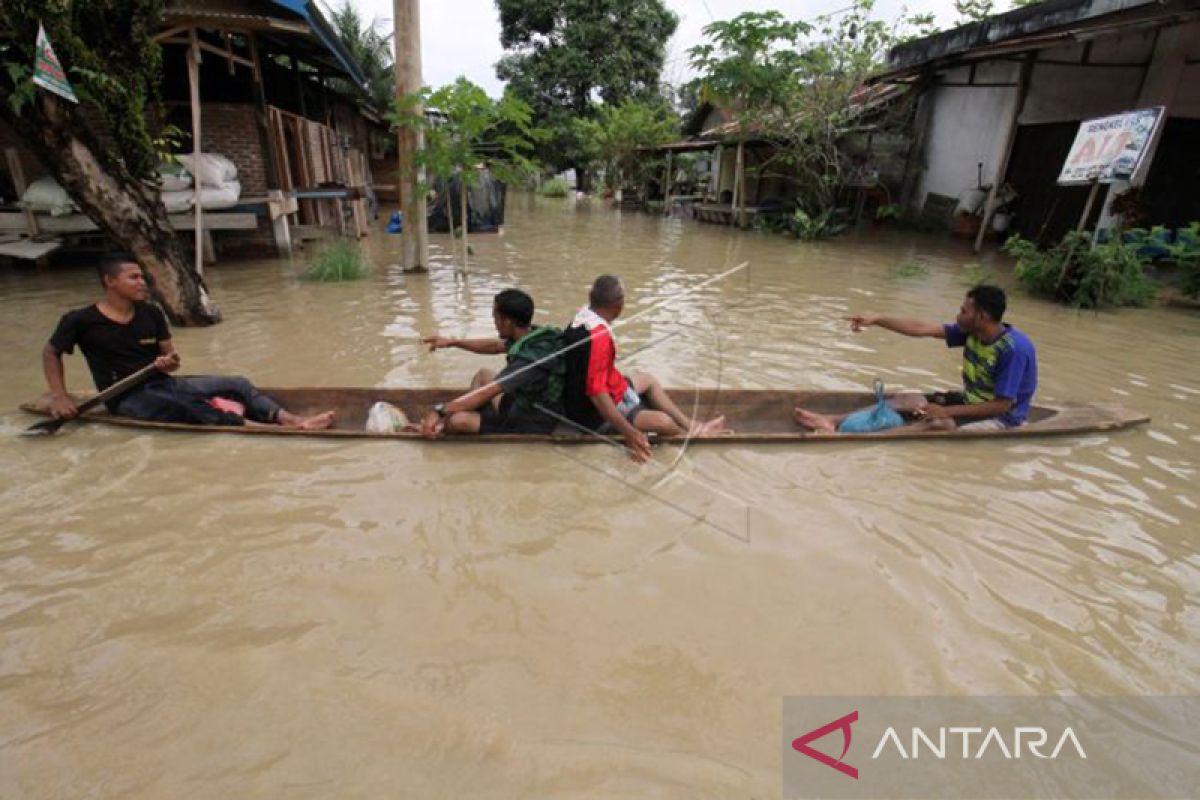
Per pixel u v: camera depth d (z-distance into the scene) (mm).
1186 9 8914
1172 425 4766
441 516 3320
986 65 14641
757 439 4168
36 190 9281
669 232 17172
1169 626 2705
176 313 6820
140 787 1892
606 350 3930
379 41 26406
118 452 3883
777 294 9172
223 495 3453
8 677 2273
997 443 4320
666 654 2459
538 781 1929
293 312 7578
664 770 1980
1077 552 3189
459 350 6238
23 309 7375
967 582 2934
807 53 16438
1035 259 9305
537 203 28312
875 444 4246
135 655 2381
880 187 17375
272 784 1903
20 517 3225
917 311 8227
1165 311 8602
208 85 12141
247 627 2535
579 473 3777
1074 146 9258
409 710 2170
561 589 2805
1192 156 11570
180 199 9883
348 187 15250
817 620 2662
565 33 33969
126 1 6180
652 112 28109
